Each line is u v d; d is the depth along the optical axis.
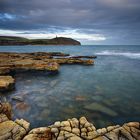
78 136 6.89
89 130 7.30
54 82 19.41
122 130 7.25
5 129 7.08
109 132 7.22
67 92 15.44
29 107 11.57
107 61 39.69
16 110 11.01
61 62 33.34
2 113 8.41
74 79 21.17
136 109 11.39
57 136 6.85
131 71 26.67
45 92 15.28
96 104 12.34
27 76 22.23
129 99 13.50
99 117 10.16
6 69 21.12
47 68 23.39
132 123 7.77
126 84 18.56
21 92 15.08
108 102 12.77
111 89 16.56
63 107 11.71
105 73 25.19
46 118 9.98
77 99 13.43
